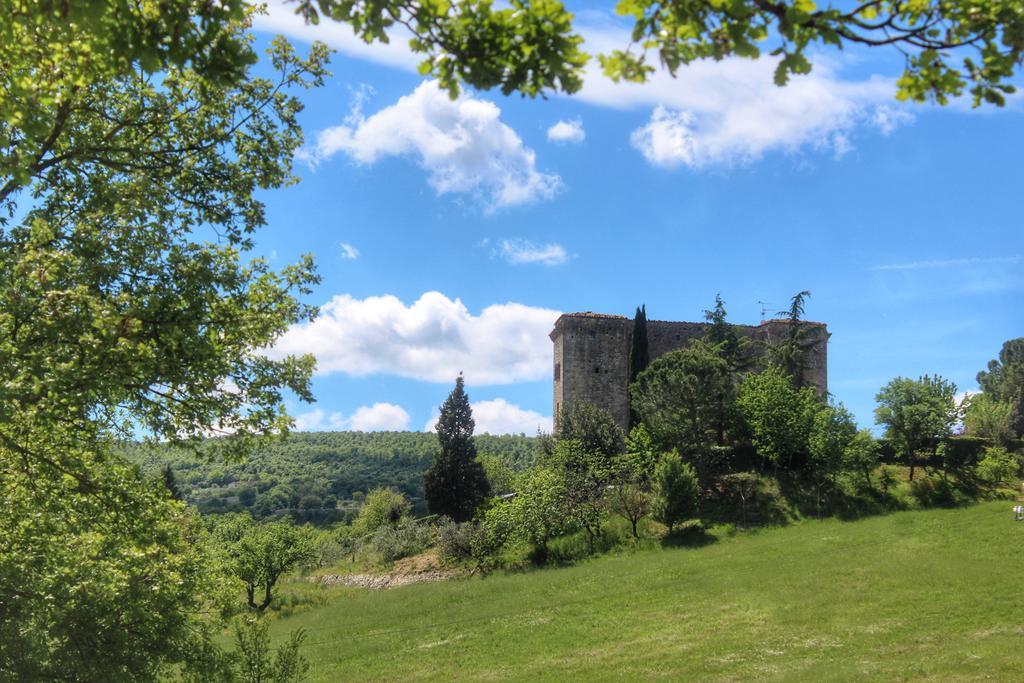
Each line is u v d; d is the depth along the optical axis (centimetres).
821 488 4959
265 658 1516
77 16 571
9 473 1160
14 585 1107
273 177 1330
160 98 1259
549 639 2759
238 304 1197
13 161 853
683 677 2105
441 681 2378
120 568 1259
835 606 2661
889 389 5312
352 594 4575
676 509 4484
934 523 3869
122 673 1157
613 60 491
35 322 909
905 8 492
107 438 1295
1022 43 470
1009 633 2170
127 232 1121
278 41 1341
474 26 502
